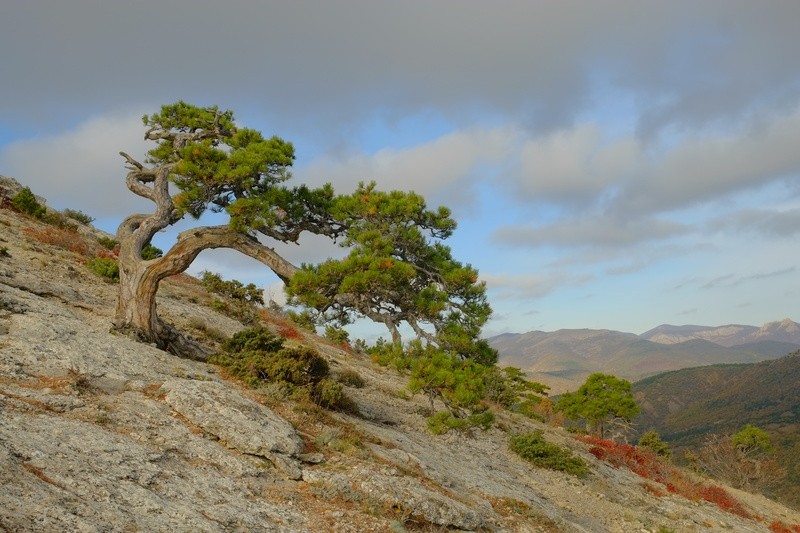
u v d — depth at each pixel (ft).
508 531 43.21
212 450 35.58
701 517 75.46
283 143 56.95
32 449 26.58
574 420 172.86
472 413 53.01
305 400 52.03
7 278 61.16
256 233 58.59
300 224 57.67
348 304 47.60
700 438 616.39
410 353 47.62
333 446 43.78
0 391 32.99
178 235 57.93
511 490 56.08
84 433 30.86
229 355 58.85
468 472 56.24
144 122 63.82
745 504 110.83
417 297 46.75
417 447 56.59
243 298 117.29
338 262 45.83
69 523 21.70
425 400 84.28
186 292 105.60
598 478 77.66
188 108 64.08
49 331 45.39
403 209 48.11
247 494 32.14
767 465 181.98
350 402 60.54
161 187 61.16
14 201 109.81
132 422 35.14
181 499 28.25
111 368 42.86
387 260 43.80
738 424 642.22
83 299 67.00
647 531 61.26
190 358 58.13
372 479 38.55
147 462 30.53
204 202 55.36
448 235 51.67
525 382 173.58
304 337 112.68
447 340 47.29
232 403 40.96
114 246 118.73
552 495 64.03
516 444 77.30
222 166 52.29
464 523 39.19
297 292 46.21
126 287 56.29
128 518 24.14
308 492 35.53
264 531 28.37
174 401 39.58
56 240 95.86
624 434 175.73
